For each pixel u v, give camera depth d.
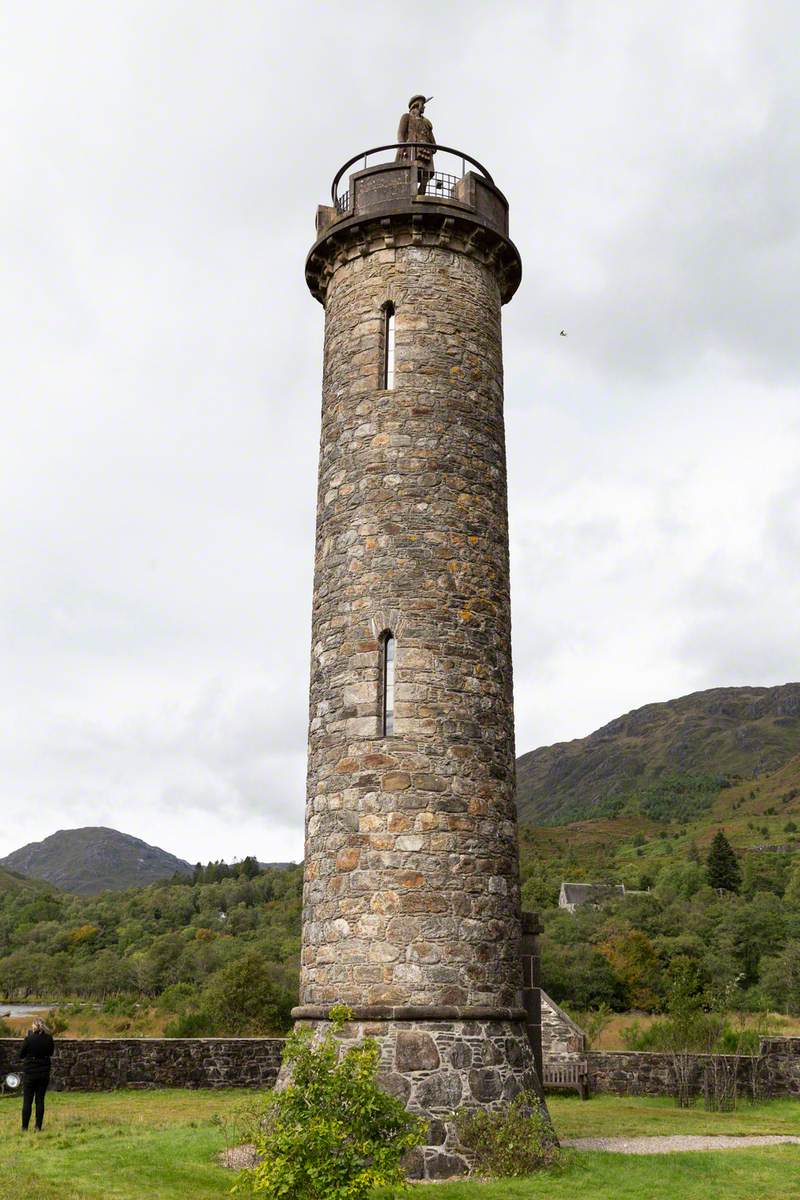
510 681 14.66
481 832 13.34
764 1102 19.50
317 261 16.33
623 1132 14.98
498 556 14.88
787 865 108.88
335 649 14.14
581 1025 33.16
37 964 76.75
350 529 14.49
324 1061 8.88
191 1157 11.63
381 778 13.16
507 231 16.73
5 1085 18.72
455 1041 12.18
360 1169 8.24
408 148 17.20
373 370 15.09
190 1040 19.72
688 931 66.88
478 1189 10.32
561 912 77.06
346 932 12.76
